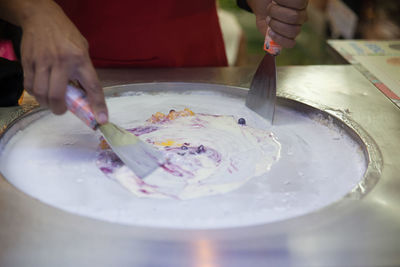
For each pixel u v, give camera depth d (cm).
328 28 206
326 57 148
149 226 55
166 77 113
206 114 96
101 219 59
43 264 48
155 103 103
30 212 56
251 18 232
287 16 84
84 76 68
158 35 132
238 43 176
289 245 51
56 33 71
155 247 50
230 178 71
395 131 84
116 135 73
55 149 80
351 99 100
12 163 74
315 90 106
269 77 91
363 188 63
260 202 65
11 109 90
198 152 78
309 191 68
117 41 131
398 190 63
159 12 129
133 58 134
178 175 71
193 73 117
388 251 51
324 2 210
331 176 72
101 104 70
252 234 52
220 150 80
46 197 65
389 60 129
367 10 180
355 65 125
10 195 60
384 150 75
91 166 74
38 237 52
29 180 69
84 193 66
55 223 54
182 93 109
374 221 56
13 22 83
